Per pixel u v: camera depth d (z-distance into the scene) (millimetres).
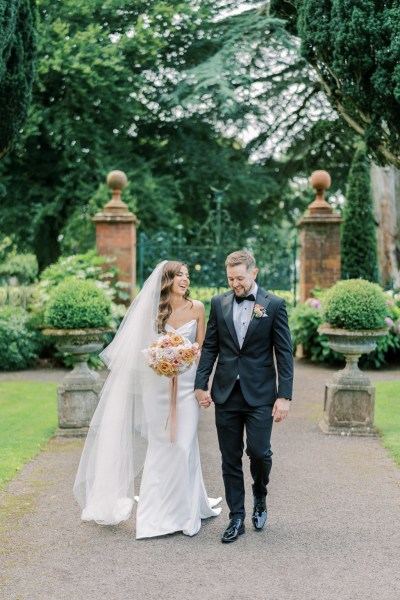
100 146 18094
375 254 15969
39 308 11148
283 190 21188
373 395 6402
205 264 13516
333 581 3273
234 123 19594
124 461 4156
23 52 8508
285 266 13203
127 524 4094
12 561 3521
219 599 3074
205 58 18969
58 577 3324
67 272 11250
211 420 7297
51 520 4133
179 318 4215
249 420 3824
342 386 6430
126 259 11672
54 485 4809
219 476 5117
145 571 3393
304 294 11922
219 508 4352
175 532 3943
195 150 19719
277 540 3801
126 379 4215
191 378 4125
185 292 4223
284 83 18688
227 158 20516
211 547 3707
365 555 3592
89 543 3773
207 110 19562
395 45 6773
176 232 19359
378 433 6445
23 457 5484
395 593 3143
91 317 6434
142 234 12797
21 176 18250
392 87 7012
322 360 10953
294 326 11422
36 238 19078
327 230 11797
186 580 3281
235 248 14375
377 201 16562
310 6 7723
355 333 6266
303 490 4719
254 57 18219
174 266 4203
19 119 8836
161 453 4016
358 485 4828
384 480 4945
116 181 11844
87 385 6359
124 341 4227
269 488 4773
